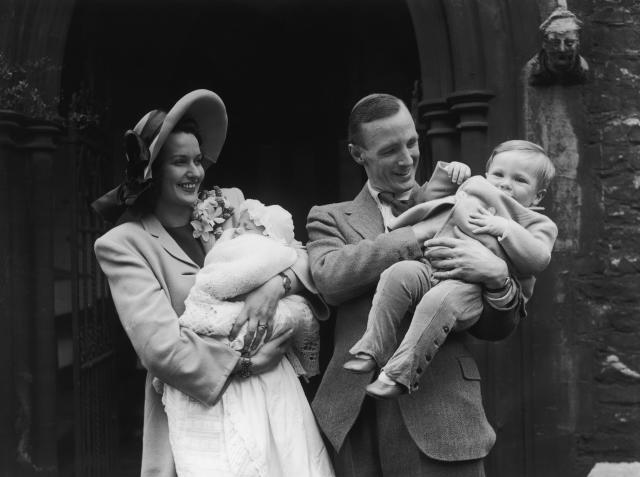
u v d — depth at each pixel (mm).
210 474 2049
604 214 4016
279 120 7301
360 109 2170
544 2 3998
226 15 6840
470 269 1922
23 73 4047
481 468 2076
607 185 4012
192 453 2080
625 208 4000
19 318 4039
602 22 4043
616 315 3982
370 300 2121
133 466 5285
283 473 2113
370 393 1882
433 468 2016
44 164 4090
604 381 3980
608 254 4004
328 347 2484
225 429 2082
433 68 4066
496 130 3990
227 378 2086
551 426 3969
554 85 3988
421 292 1946
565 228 4012
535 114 3992
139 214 2301
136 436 5824
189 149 2236
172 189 2248
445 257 1962
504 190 2135
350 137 2234
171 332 2076
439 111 4043
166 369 2057
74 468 4613
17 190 4062
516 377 3984
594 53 4043
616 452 3957
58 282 5656
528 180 2135
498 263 1933
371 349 1920
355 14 6379
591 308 3998
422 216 2061
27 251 4070
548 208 4012
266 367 2148
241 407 2105
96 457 4656
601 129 4012
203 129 2387
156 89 6578
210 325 2104
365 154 2186
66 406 5516
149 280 2152
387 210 2213
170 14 6496
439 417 2016
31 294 4078
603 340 3994
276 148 7359
